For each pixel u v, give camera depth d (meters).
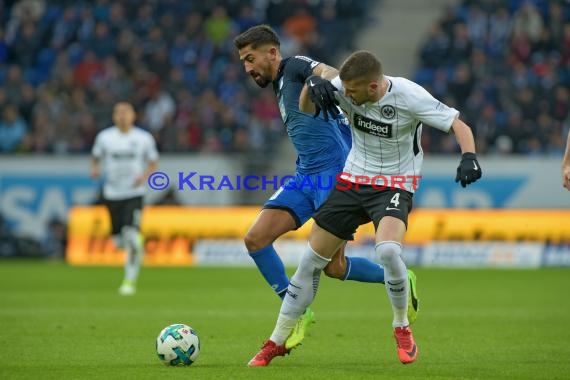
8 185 56.31
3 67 68.81
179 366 19.34
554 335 25.16
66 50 68.81
